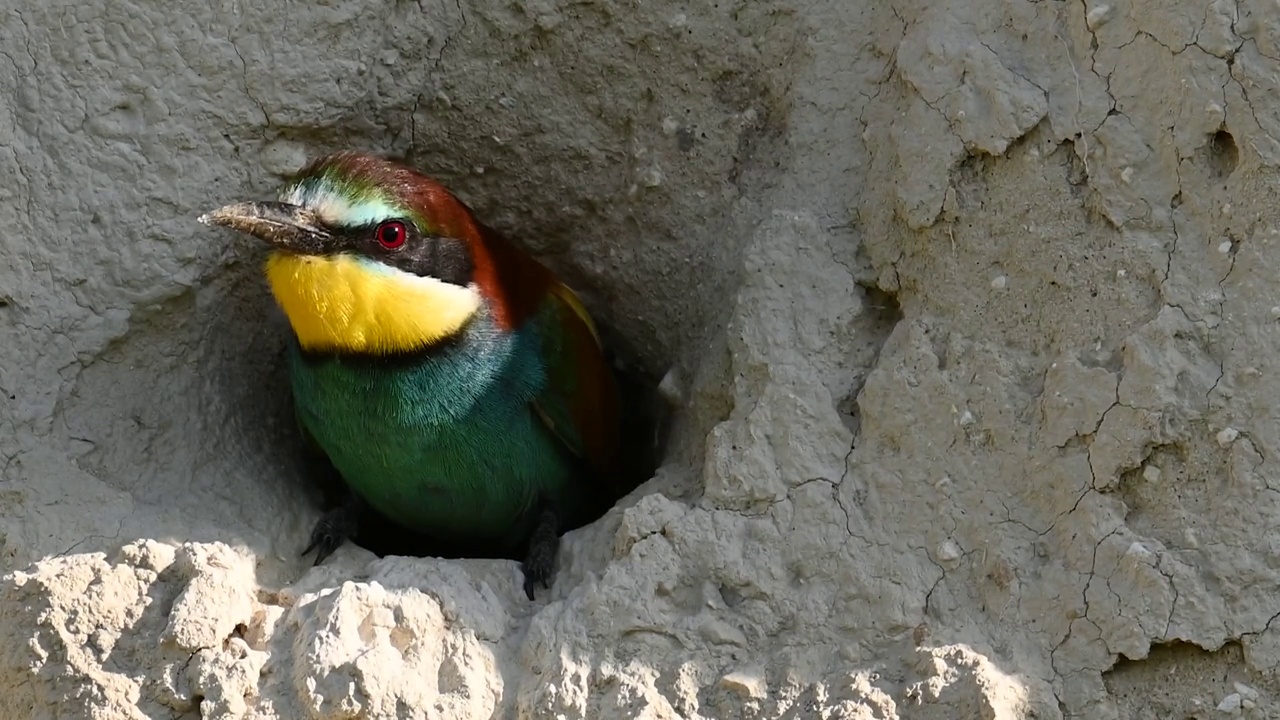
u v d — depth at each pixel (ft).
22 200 19.89
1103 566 15.78
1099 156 16.83
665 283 22.29
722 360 19.49
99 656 16.58
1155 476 15.81
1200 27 16.35
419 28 21.36
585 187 22.54
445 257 20.61
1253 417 15.51
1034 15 17.70
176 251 20.40
